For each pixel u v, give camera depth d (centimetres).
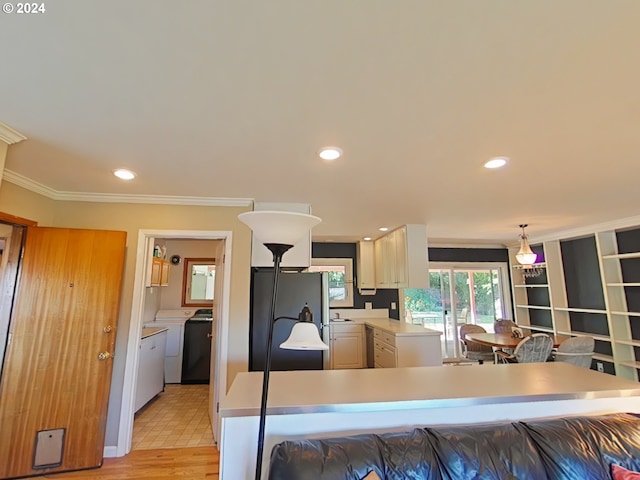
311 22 108
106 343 270
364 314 593
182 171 243
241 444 152
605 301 459
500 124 177
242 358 302
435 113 165
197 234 313
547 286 567
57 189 283
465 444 140
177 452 283
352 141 197
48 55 122
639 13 104
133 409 289
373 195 308
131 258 301
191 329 509
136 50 120
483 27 111
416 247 442
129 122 173
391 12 105
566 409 176
